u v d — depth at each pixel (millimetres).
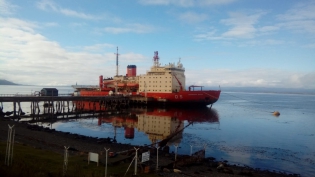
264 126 59625
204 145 37844
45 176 15461
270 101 184250
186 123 61500
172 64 97188
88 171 17719
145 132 48656
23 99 61250
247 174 23578
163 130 51125
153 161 24469
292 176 24984
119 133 47438
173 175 20328
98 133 47250
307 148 37750
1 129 38219
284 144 40281
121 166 20078
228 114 84562
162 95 93312
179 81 98312
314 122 67875
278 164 29578
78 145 31484
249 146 38250
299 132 51875
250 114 86125
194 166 25344
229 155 32906
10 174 14766
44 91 82188
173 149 34906
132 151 26406
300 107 124812
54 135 37938
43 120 61938
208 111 89312
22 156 19906
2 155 19203
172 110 87812
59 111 83188
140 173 19000
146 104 95062
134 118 68812
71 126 54781
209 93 90562
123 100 94188
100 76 119375
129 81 111375
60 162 19594
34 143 29391
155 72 97375
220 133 48812
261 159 31484
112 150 29656
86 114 76250
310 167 28688
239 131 51688
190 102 91312
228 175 22578
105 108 90062
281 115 85312
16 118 59688
